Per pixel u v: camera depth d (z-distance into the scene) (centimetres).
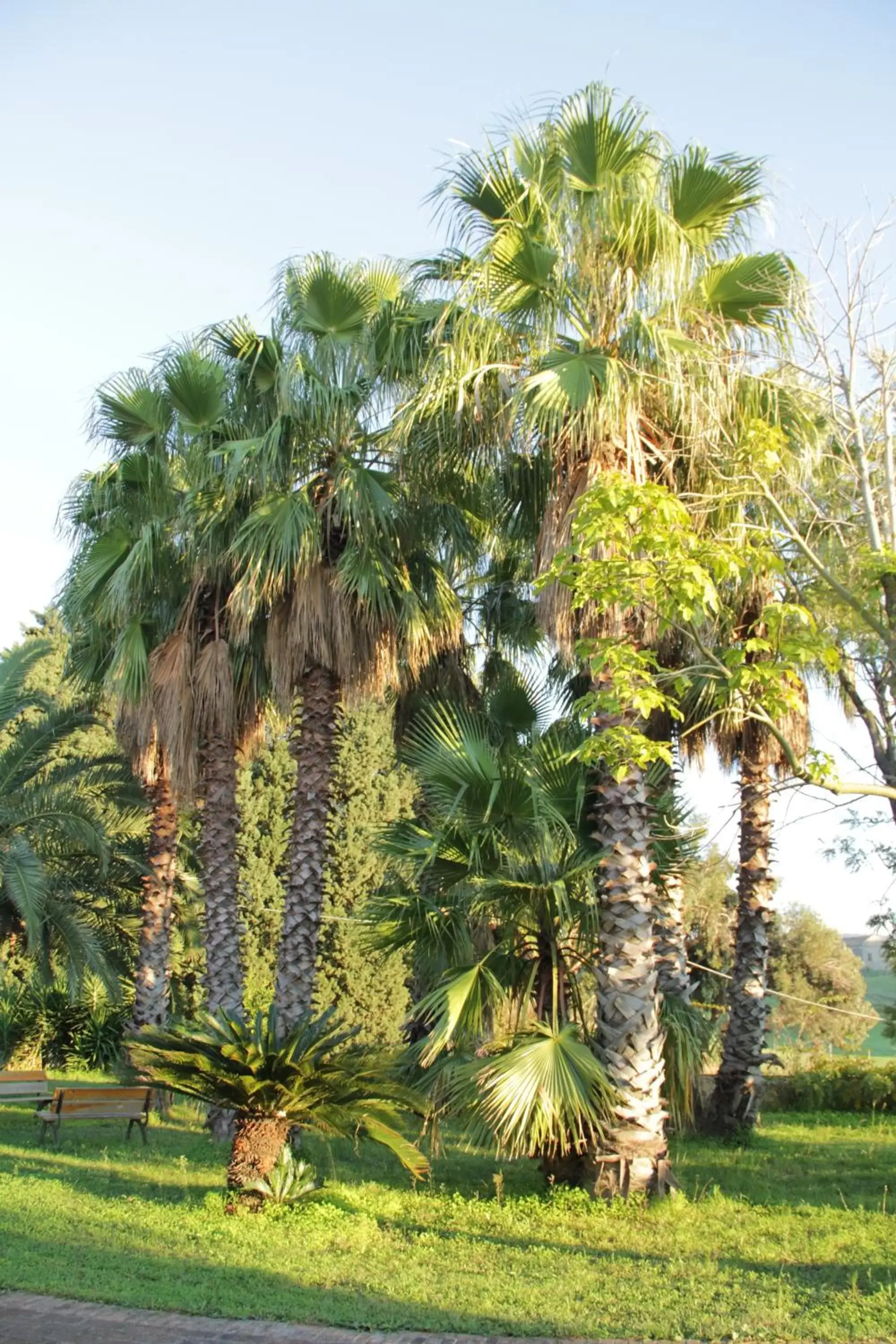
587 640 903
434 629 1419
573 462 1136
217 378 1484
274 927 2930
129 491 1534
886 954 1634
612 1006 1062
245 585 1312
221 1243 832
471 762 1148
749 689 906
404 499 1387
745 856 1620
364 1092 985
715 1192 1058
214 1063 946
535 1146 1012
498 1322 644
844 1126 1811
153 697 1455
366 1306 674
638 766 1095
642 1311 662
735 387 1077
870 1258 816
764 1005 1591
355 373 1352
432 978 1302
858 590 941
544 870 1112
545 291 1141
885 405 941
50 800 1814
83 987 2211
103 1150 1312
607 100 1108
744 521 1002
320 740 1377
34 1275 714
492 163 1141
